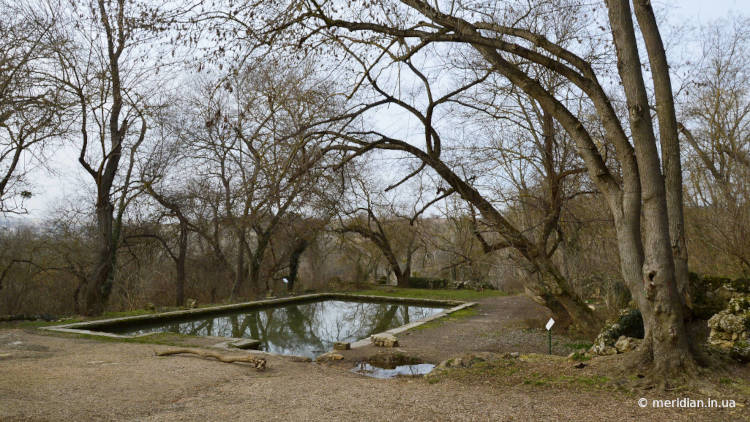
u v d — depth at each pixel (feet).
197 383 23.17
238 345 37.17
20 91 50.16
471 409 17.66
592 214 47.32
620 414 16.14
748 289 29.78
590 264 52.70
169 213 79.10
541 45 23.58
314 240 92.27
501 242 44.06
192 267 92.02
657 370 19.15
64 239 71.00
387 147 38.34
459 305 74.64
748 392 17.06
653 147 19.77
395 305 81.51
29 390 19.89
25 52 49.96
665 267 19.16
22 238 67.72
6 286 65.21
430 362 32.55
